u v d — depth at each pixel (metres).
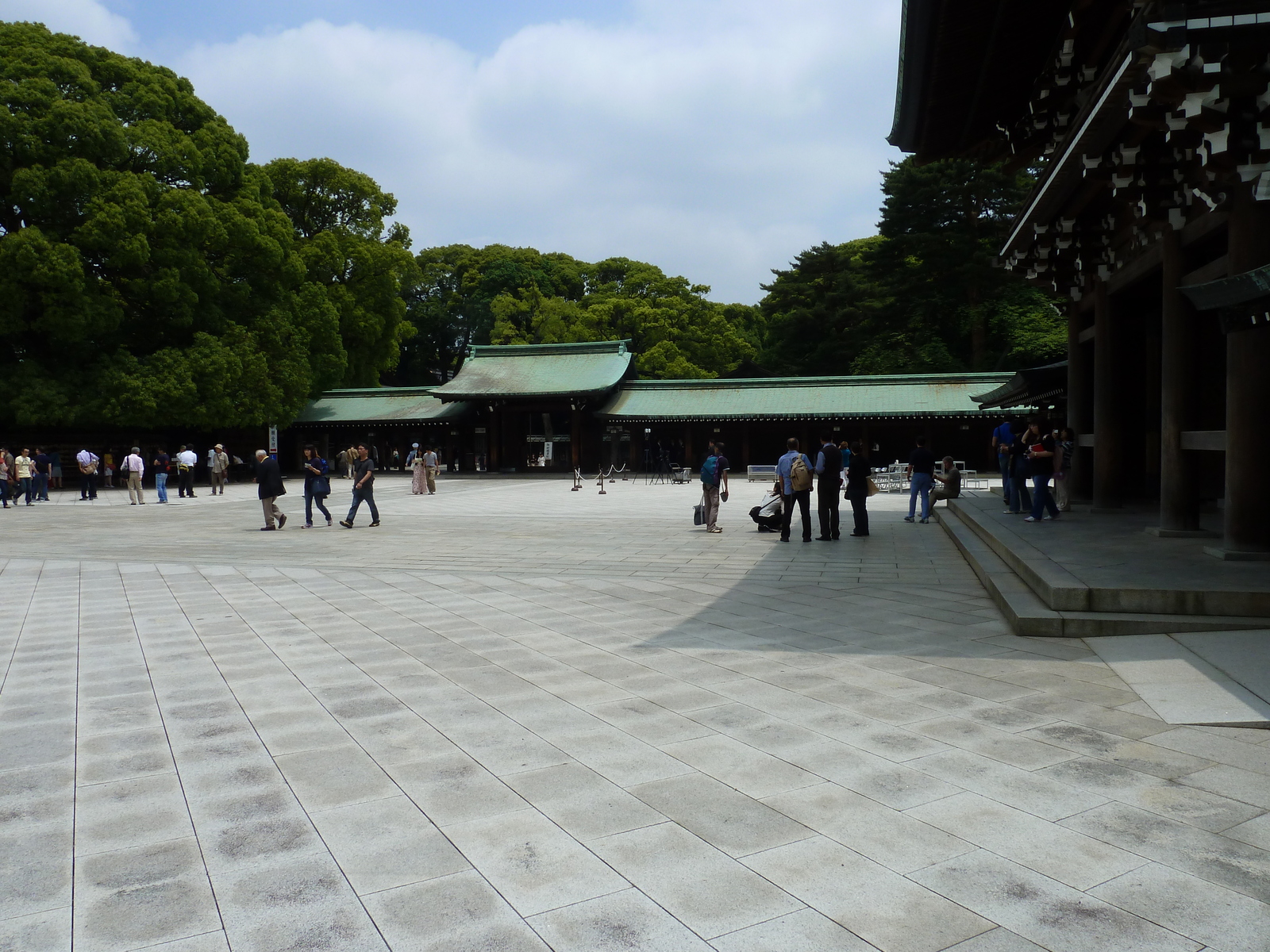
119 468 38.66
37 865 3.39
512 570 11.63
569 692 5.71
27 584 10.77
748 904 3.03
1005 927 2.86
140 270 33.94
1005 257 13.98
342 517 20.86
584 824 3.69
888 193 53.12
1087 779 4.06
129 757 4.59
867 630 7.42
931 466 17.83
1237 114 6.34
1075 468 15.62
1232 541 8.39
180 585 10.60
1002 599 7.97
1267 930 2.81
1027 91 11.67
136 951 2.78
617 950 2.77
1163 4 5.68
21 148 30.61
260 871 3.32
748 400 47.22
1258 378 8.14
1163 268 10.31
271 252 38.19
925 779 4.11
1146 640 6.48
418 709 5.37
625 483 39.59
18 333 31.97
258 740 4.83
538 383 48.97
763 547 13.75
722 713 5.19
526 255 77.56
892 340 55.00
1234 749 4.41
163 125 35.22
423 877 3.25
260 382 37.66
